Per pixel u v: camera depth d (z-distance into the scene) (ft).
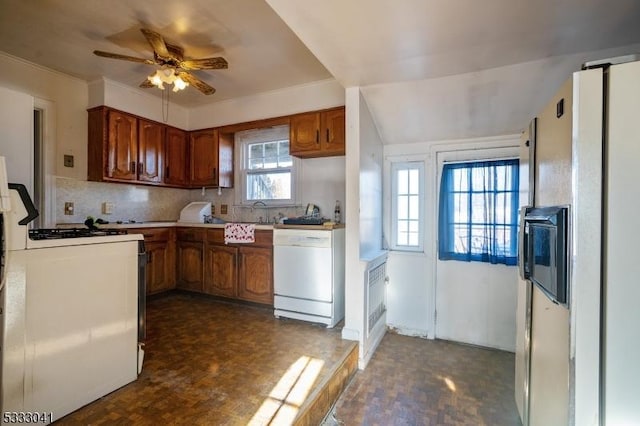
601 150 3.26
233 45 8.39
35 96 9.82
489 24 5.38
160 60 7.68
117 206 12.01
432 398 6.66
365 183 8.55
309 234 9.37
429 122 9.06
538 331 4.75
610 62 3.32
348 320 8.13
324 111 10.55
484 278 9.23
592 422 3.28
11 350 4.49
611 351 3.22
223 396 5.61
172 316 10.00
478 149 9.31
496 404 6.44
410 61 6.77
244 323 9.39
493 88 7.56
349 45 6.12
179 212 14.30
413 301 10.08
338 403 6.49
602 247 3.25
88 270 5.40
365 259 8.18
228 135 13.44
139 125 11.78
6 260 4.45
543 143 4.65
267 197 13.02
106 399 5.49
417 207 10.18
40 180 10.07
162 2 6.68
